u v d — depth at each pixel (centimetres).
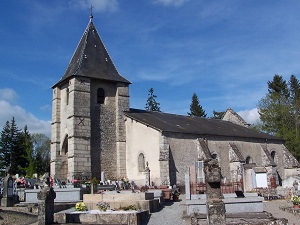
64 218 1373
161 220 1485
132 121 3155
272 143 3762
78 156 2925
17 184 2633
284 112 5062
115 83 3331
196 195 1856
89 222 1380
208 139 3144
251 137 3512
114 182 2852
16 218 1493
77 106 3019
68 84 3225
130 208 1589
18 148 5647
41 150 7238
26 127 6350
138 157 3019
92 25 3512
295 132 4934
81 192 2062
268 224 1238
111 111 3269
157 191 2112
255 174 2678
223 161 3212
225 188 2117
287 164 3762
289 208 1781
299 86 6212
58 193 2022
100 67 3291
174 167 2812
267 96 5266
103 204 1588
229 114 4441
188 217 1497
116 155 3195
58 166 3191
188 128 3122
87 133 3011
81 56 3253
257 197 1638
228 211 1583
